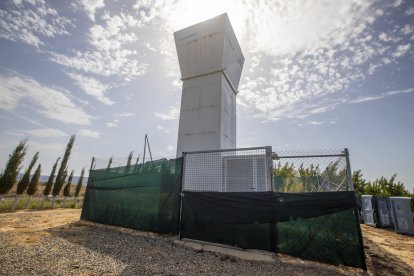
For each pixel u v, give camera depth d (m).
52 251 4.56
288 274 3.78
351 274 3.84
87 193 9.04
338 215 4.27
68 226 7.42
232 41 13.26
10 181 13.01
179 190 6.09
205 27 12.60
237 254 4.69
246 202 5.03
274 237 4.60
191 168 7.35
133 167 7.57
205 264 4.17
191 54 12.84
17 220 8.33
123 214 7.34
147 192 6.85
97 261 4.11
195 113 12.00
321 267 4.08
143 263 4.11
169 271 3.76
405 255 5.30
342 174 6.25
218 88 11.80
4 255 4.11
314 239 4.33
